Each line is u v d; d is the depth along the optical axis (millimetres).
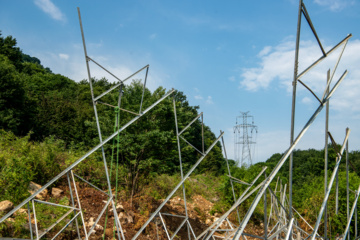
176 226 11969
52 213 8227
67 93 38844
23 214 6914
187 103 39312
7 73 21219
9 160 9125
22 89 21656
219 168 40156
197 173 29891
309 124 4527
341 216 15594
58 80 44000
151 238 9492
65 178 11008
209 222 14453
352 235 15805
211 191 21781
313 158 34125
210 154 35812
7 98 20781
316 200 17047
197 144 35188
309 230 16359
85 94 38625
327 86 4832
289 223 4484
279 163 4289
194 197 18641
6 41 41625
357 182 16703
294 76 4230
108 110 12539
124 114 12273
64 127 21500
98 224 8703
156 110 12078
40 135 22109
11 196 7965
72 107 24297
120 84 6043
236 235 3711
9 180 8297
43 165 10484
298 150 45500
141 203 11539
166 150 12547
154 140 11836
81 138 20531
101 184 11711
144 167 11594
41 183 10141
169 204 13680
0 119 18938
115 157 12766
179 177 20344
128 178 12203
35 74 44375
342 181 16797
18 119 20234
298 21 4098
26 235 6664
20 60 42938
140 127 12172
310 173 32656
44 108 23359
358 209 15758
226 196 17656
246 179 17766
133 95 12531
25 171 8883
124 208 10492
